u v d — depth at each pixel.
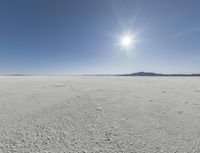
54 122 4.54
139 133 3.83
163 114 5.48
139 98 8.45
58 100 7.62
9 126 4.16
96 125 4.36
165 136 3.65
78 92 10.30
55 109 5.95
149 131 3.96
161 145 3.21
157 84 17.67
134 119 4.92
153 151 2.97
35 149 2.98
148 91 11.33
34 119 4.77
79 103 7.03
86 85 15.25
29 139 3.40
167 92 10.86
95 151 2.95
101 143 3.28
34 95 8.98
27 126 4.18
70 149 3.01
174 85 16.42
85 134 3.73
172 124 4.47
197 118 5.04
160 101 7.70
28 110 5.75
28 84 15.73
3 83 16.86
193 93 10.45
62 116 5.11
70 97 8.44
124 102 7.38
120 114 5.44
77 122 4.57
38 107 6.21
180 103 7.27
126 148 3.08
